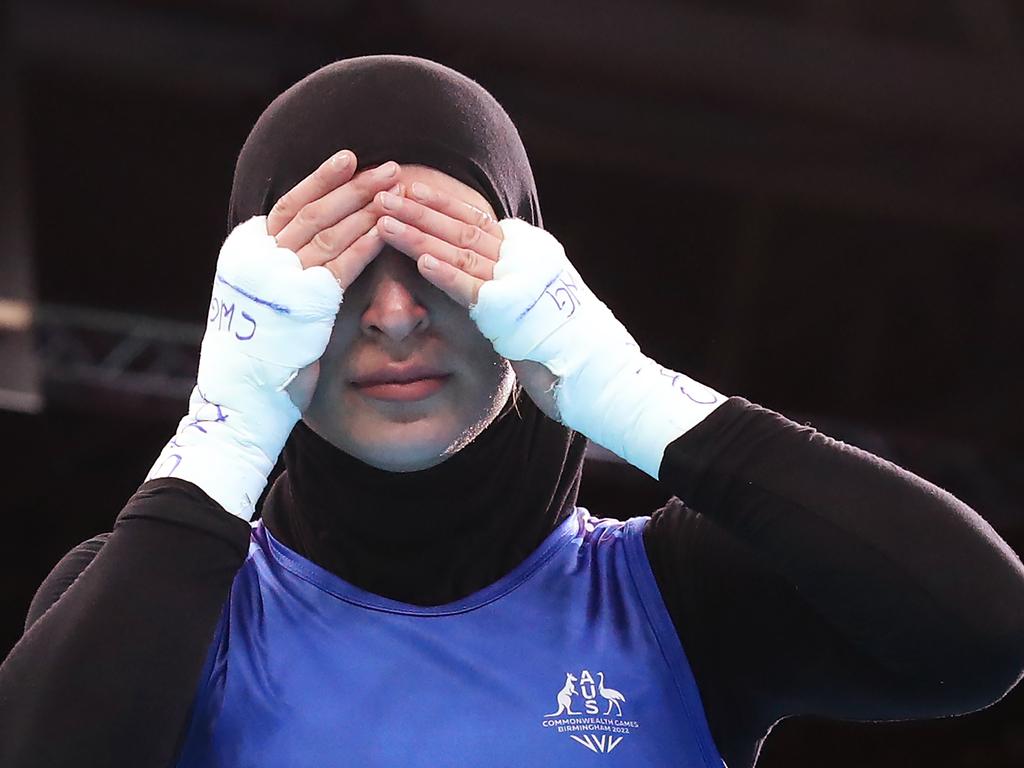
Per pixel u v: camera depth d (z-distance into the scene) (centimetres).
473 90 424
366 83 405
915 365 3055
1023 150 2714
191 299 2753
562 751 374
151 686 344
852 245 2997
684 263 3023
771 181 2861
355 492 397
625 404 386
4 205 2223
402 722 373
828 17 2712
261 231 375
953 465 2422
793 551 366
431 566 400
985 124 2691
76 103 2586
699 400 392
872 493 370
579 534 432
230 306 373
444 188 388
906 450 2470
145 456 2134
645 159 2820
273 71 2488
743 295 3031
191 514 363
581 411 390
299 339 364
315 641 388
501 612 397
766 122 2761
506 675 383
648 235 3003
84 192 2677
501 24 2505
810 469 373
